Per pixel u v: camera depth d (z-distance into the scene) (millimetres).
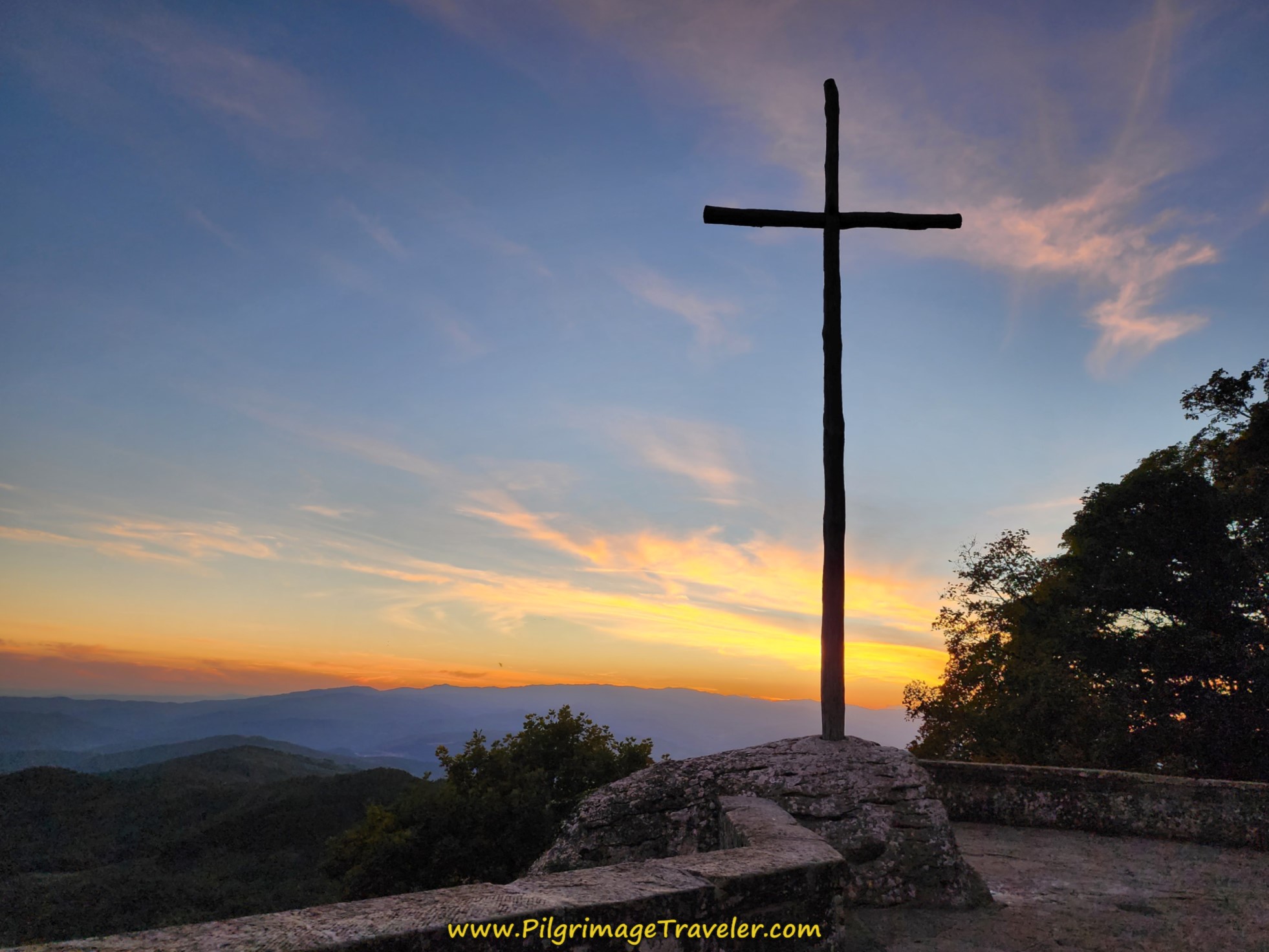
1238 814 7398
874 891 5535
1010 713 20875
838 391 8133
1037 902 5656
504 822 25578
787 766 6699
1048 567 23734
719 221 8656
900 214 8586
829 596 7637
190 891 49750
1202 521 18141
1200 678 18234
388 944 2104
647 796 6898
